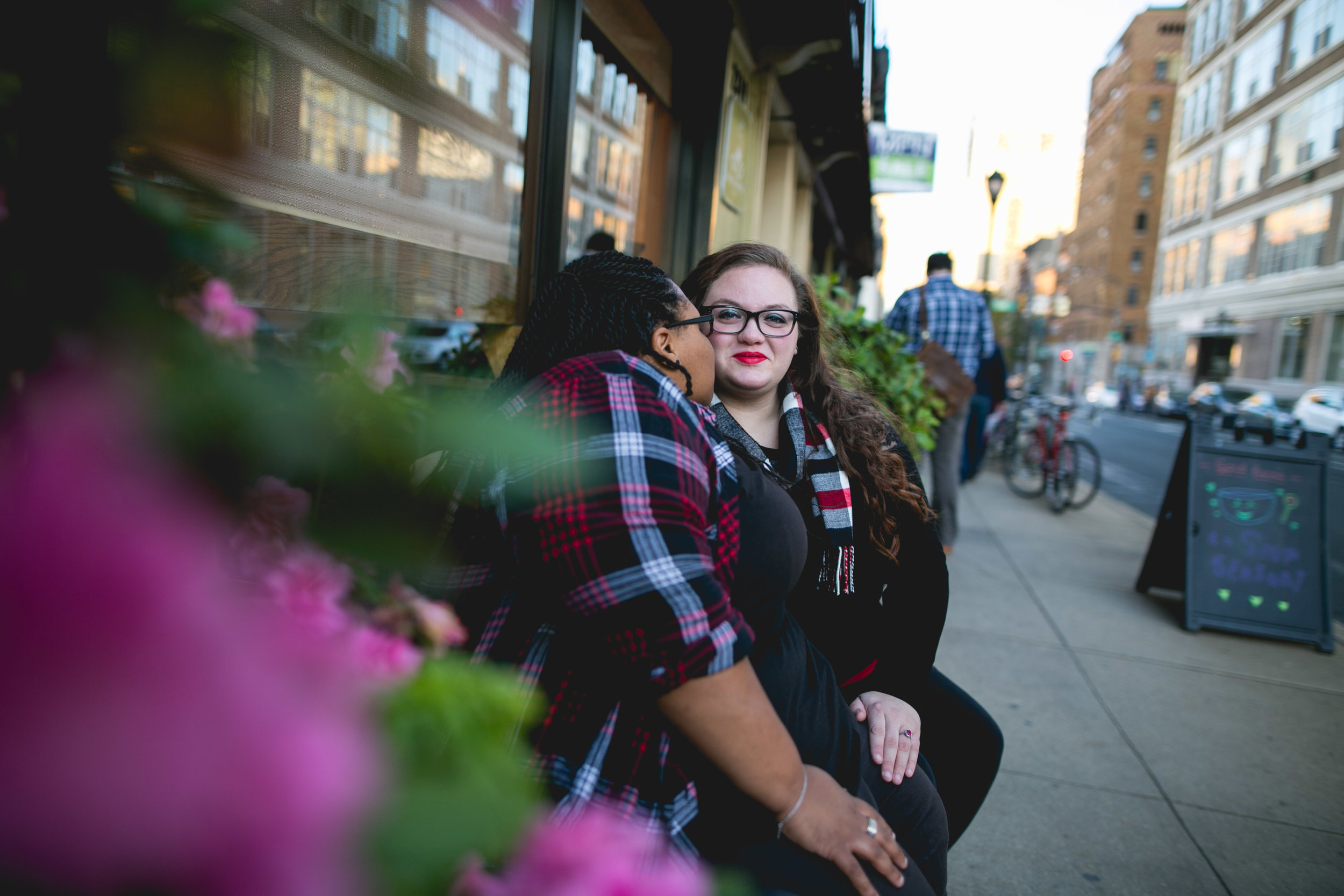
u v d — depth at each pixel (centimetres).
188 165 50
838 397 196
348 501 64
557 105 284
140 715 27
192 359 48
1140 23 6612
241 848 28
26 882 26
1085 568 586
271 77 123
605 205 376
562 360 131
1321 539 464
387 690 46
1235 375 3941
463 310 225
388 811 38
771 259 190
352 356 69
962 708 187
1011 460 1026
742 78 539
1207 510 481
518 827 43
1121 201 6781
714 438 130
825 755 135
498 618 115
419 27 150
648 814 110
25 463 35
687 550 105
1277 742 327
